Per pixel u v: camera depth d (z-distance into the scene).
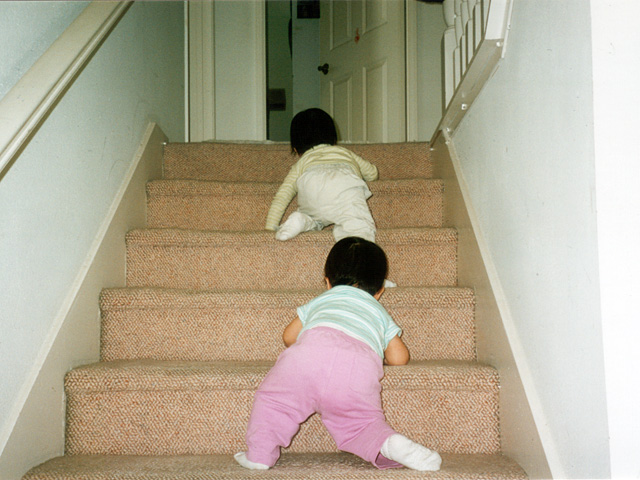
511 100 1.27
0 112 1.05
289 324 1.44
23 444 1.14
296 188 2.02
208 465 1.19
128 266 1.79
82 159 1.51
